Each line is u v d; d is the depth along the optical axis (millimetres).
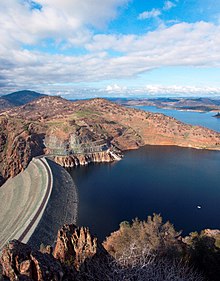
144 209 134875
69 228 27828
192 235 64375
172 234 51219
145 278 19234
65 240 26734
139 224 57656
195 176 189000
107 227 115938
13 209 144875
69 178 189625
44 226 103562
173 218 123500
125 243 49031
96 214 130000
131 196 153500
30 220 105875
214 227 113875
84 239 26188
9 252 17484
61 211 125125
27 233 95625
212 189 161500
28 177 184375
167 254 40781
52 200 129625
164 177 188625
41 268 17078
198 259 40062
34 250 18547
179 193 156125
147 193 157375
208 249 41188
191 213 128500
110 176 197625
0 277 16719
